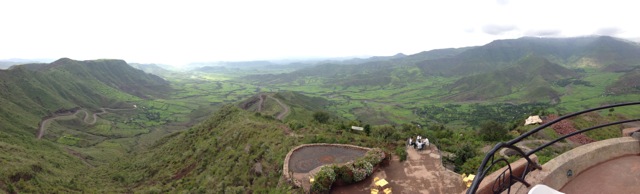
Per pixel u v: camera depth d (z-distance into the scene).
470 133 55.00
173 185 42.31
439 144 34.38
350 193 20.67
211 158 46.72
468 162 26.27
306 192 21.44
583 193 5.99
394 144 31.48
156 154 70.31
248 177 31.20
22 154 62.78
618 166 6.76
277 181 25.94
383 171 23.55
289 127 47.97
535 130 4.99
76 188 49.81
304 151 29.45
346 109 193.75
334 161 26.91
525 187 5.76
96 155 100.56
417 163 25.03
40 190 44.09
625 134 8.41
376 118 164.50
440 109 187.75
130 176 57.81
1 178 42.22
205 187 34.84
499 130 51.66
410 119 162.62
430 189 20.95
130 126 156.50
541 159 20.22
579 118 58.19
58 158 74.25
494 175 6.54
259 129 48.25
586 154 6.78
